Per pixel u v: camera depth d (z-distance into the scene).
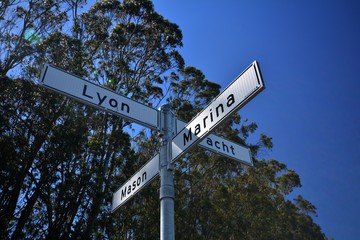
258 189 26.97
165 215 3.86
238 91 3.70
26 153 14.69
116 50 22.41
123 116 4.45
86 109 17.75
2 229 12.59
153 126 4.64
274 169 32.84
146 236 16.98
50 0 20.27
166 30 23.94
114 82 20.72
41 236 14.05
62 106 16.73
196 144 4.01
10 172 13.76
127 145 17.55
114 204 5.15
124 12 23.81
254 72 3.55
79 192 15.30
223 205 23.66
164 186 4.09
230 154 4.84
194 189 22.69
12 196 13.70
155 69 23.58
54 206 14.91
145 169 4.73
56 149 15.26
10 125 15.09
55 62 18.14
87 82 4.49
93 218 14.67
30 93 16.14
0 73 16.23
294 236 35.66
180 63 24.05
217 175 24.11
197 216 21.77
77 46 19.06
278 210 30.89
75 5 21.52
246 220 24.83
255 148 26.75
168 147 4.45
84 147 16.33
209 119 3.98
